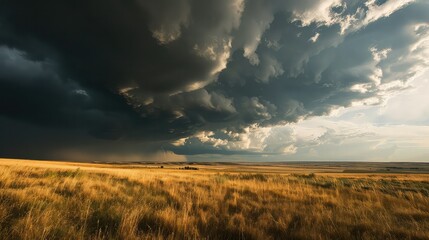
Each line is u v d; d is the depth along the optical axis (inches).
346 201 429.4
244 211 338.3
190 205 333.1
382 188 612.1
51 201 315.6
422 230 259.1
